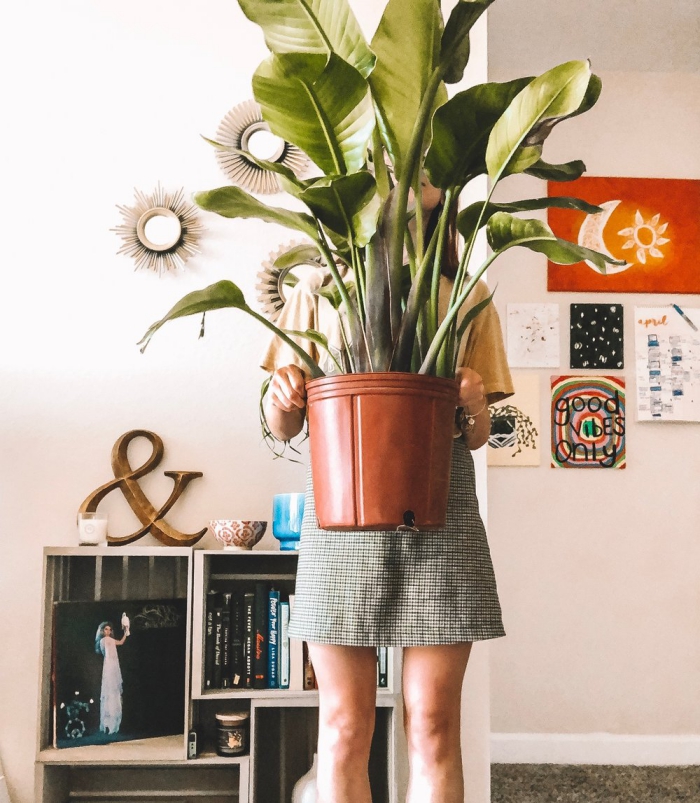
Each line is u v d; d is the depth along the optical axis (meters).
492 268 3.12
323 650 1.23
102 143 2.18
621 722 2.90
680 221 3.14
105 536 1.91
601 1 2.78
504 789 2.46
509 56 3.15
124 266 2.15
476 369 1.43
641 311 3.10
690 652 2.94
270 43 1.05
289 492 2.08
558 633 2.94
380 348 0.98
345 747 1.20
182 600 1.93
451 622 1.17
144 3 2.24
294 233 2.18
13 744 1.95
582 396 3.05
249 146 2.18
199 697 1.72
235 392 2.12
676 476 3.03
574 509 3.01
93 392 2.10
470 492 1.26
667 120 3.21
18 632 1.99
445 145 1.01
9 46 2.21
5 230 2.14
